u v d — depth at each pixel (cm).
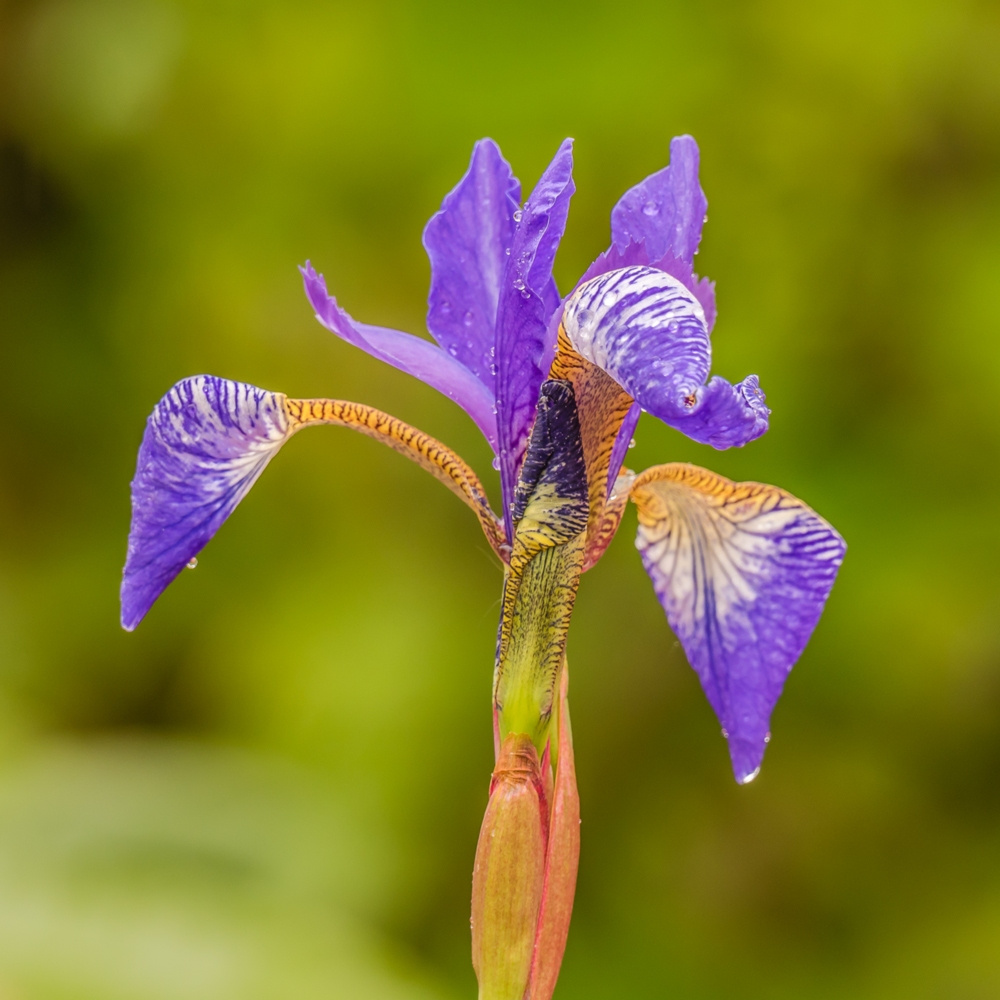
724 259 113
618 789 114
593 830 114
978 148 114
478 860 69
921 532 110
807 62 113
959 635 109
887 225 114
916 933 111
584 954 112
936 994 107
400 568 119
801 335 113
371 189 119
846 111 114
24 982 80
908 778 113
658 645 113
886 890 113
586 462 69
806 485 110
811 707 113
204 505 70
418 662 114
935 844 114
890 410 114
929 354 113
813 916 114
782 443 111
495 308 72
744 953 113
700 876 114
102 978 80
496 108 113
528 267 69
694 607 72
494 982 69
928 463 112
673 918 113
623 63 110
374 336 71
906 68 113
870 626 110
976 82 113
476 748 113
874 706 112
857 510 110
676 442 109
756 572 71
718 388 67
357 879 89
